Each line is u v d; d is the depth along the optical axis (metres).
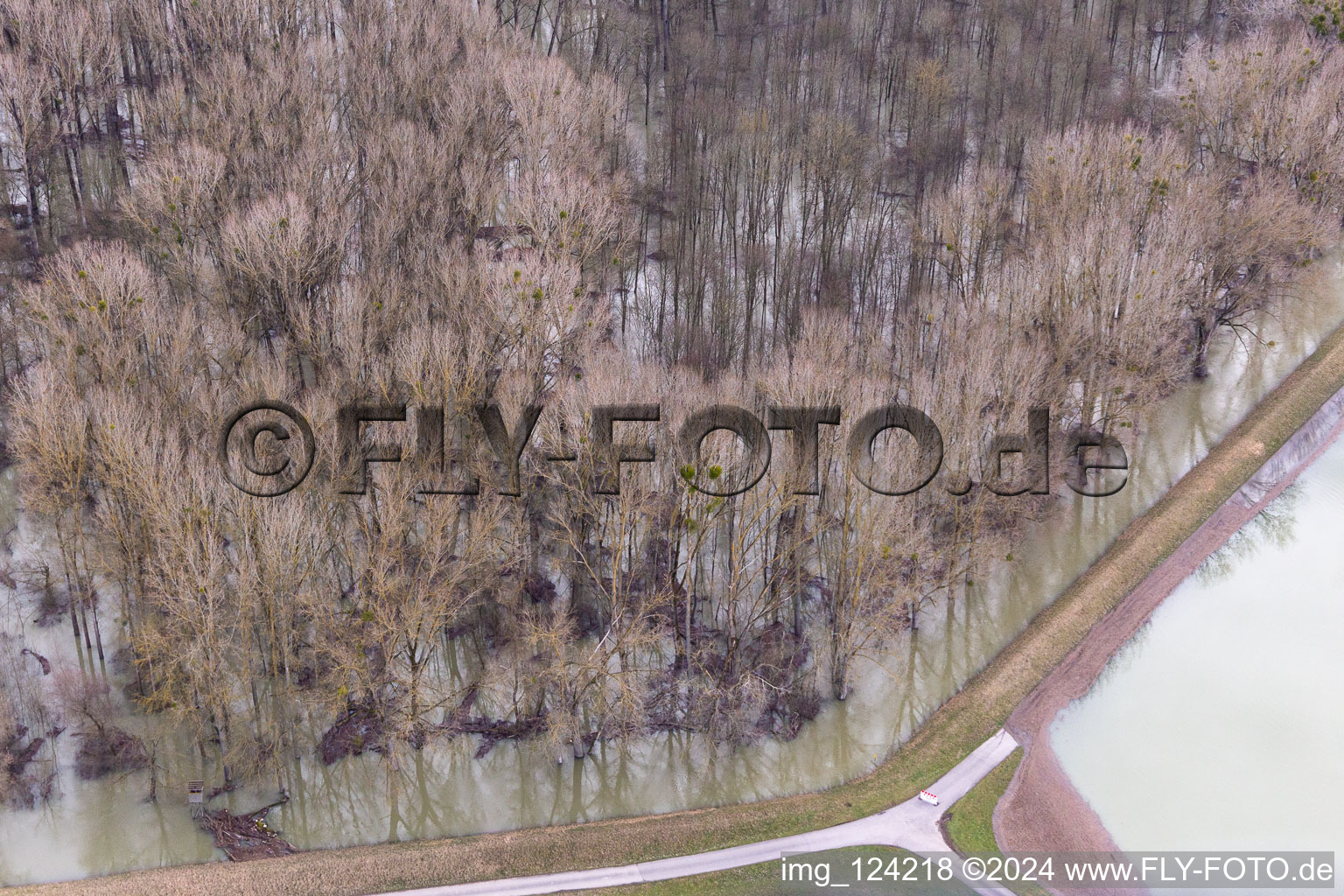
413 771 66.44
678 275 90.12
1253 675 70.81
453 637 72.62
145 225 77.75
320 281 73.25
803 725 69.75
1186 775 64.44
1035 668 71.62
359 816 63.69
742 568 66.94
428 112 90.25
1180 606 75.69
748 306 87.69
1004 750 66.31
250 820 62.91
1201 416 90.88
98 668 69.19
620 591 72.81
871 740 69.00
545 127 83.06
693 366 77.00
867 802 63.09
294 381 69.94
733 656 70.00
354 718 68.19
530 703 68.56
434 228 77.62
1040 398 73.00
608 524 68.00
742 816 62.19
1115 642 73.31
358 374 65.06
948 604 77.31
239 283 74.38
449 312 71.31
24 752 64.94
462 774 66.38
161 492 58.56
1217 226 86.50
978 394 68.00
